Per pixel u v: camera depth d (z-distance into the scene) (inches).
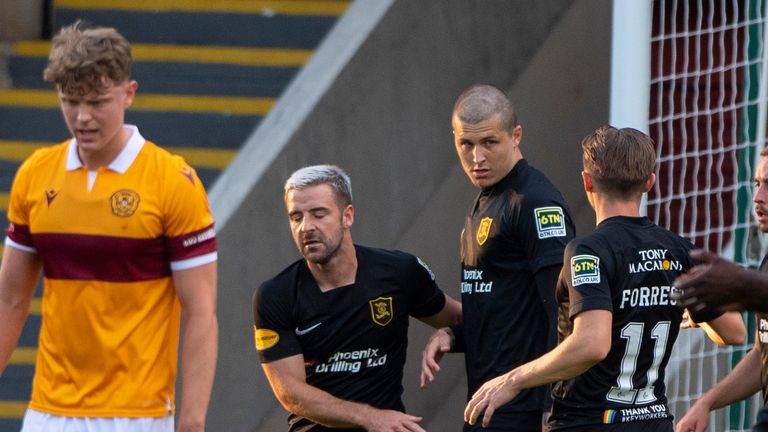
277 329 632.4
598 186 558.3
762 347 578.2
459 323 665.0
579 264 536.4
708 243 869.2
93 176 504.4
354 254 631.8
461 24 852.6
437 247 854.5
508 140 622.5
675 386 795.4
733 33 856.9
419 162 834.8
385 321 634.8
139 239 504.1
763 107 820.6
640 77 781.3
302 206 611.5
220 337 746.2
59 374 519.8
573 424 557.0
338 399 625.9
